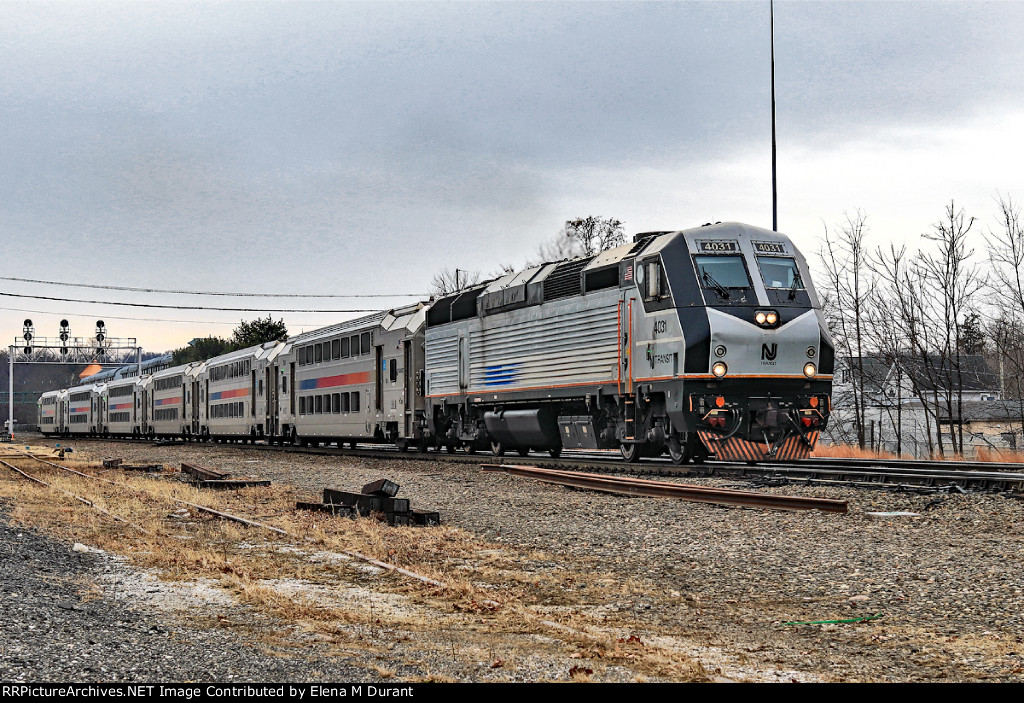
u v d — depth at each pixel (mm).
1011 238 33406
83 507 17828
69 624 7504
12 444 59312
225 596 9391
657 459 24703
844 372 36281
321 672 6465
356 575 10828
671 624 8609
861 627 8344
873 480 17625
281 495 20422
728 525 13734
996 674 6812
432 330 31750
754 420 19969
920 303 34906
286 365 45094
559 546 13031
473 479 22172
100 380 85625
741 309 19703
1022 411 36156
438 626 8227
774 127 31359
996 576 9773
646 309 21016
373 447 43344
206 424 56062
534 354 25547
